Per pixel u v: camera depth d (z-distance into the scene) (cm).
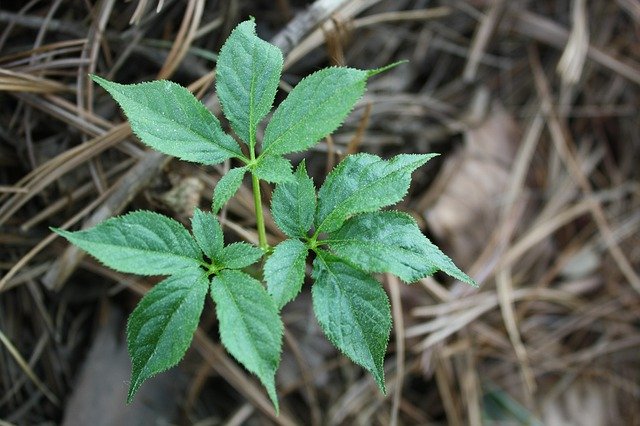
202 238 33
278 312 32
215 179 43
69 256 42
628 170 57
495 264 50
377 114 48
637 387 53
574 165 55
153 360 32
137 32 43
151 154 41
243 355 32
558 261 54
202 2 43
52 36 43
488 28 55
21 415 44
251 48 34
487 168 53
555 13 57
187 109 34
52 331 44
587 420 51
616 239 55
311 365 48
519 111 57
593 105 57
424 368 47
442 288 49
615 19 57
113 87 33
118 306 46
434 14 51
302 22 42
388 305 33
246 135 34
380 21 48
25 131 43
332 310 33
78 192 43
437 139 53
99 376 45
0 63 42
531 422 50
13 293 44
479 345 50
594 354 52
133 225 33
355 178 34
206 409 47
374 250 33
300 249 34
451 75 56
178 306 33
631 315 54
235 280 33
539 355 52
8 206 42
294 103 34
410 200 51
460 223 51
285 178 33
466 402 48
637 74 56
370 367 33
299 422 48
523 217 54
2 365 43
